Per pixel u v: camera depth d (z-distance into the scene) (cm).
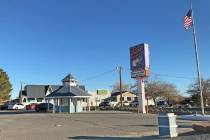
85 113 5203
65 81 6131
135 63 4975
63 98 6081
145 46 4825
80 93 6006
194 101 8606
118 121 3297
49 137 2070
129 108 6506
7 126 2970
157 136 1986
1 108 8762
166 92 9750
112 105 8762
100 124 2995
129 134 2159
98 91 10250
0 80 10038
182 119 3528
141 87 5028
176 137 1831
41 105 6612
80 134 2205
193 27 3653
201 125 2022
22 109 8500
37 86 10731
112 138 1964
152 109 5803
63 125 2978
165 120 1867
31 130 2548
